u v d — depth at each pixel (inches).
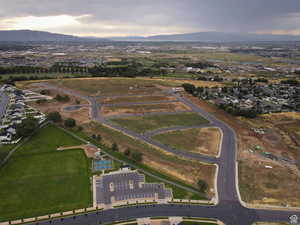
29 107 6791.3
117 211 3058.6
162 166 4057.6
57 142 4783.5
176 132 5462.6
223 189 3523.6
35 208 3043.8
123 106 7239.2
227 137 5290.4
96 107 7062.0
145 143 4867.1
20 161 4067.4
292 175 3917.3
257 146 4867.1
